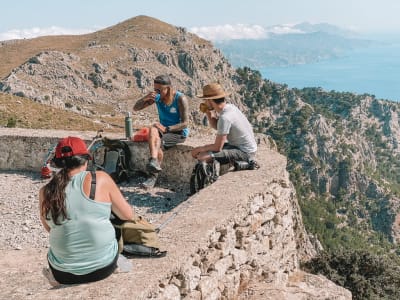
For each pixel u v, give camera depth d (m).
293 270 8.91
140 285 4.37
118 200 4.42
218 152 8.26
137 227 4.95
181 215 6.20
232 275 6.35
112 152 9.84
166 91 9.42
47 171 10.27
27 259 5.98
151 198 9.11
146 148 9.91
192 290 5.24
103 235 4.27
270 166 8.49
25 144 10.73
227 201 6.69
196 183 8.45
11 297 4.21
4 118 63.53
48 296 4.16
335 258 16.19
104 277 4.43
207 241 5.63
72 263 4.22
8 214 8.61
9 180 10.30
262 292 6.79
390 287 15.58
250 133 8.42
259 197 7.29
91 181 4.24
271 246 7.81
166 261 4.91
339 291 8.30
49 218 4.15
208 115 8.92
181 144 9.64
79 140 4.33
